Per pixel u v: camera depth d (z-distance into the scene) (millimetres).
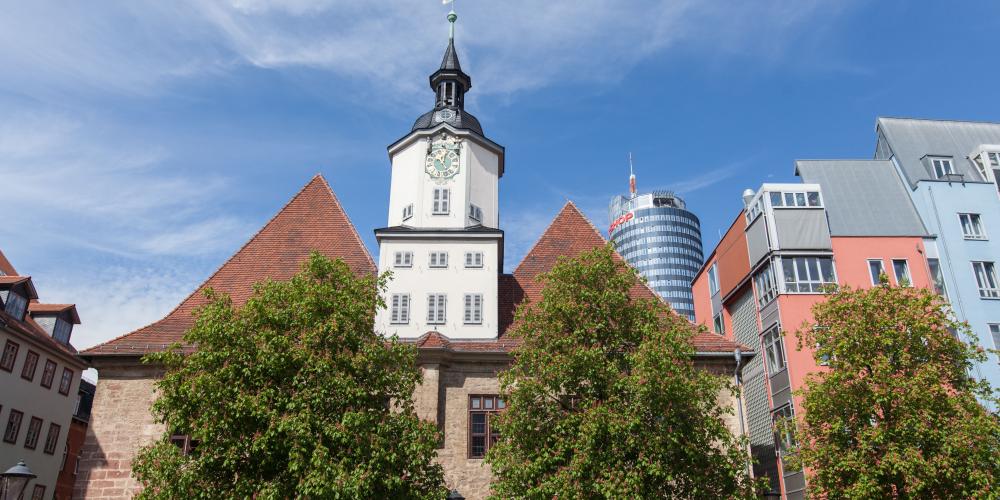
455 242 31156
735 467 20266
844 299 23859
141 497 18844
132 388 27594
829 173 40469
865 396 21859
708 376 21031
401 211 33250
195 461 19344
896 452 20609
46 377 43438
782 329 35469
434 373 27719
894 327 22719
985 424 20672
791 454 23891
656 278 176625
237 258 32875
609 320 21891
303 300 20688
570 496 18859
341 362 20156
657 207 183750
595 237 34469
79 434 49906
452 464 26781
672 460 19719
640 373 19594
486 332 29531
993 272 38031
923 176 39938
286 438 18828
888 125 42812
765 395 37406
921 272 37312
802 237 37188
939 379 21953
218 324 19906
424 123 34656
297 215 34719
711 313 47938
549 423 20906
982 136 42750
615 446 19328
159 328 29250
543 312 22328
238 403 18812
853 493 20656
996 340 36562
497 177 34750
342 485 17844
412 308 29984
